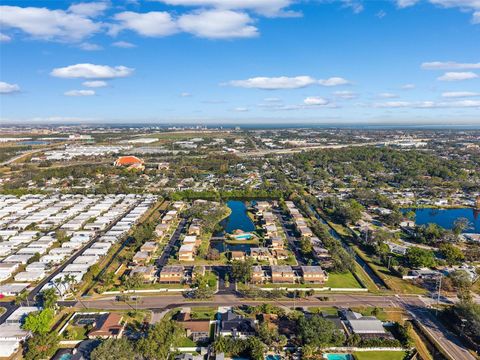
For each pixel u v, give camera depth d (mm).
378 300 165000
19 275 187625
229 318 143375
